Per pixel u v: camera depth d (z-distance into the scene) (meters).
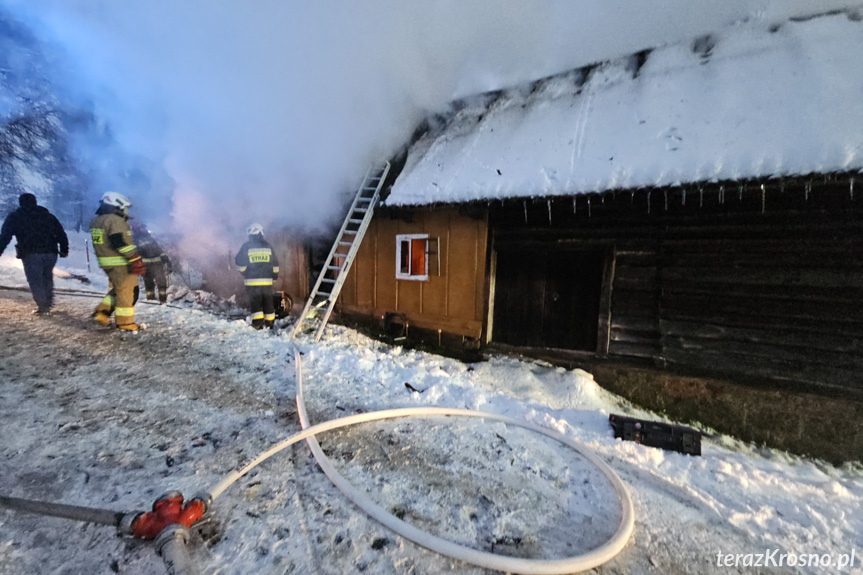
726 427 3.88
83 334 4.57
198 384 3.54
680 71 4.25
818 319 3.57
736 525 2.23
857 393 3.44
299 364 4.06
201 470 2.30
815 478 2.95
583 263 4.71
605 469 2.62
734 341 3.89
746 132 3.30
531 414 3.48
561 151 4.20
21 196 4.99
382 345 5.64
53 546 1.66
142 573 1.58
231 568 1.63
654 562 1.90
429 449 2.80
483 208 4.60
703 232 3.99
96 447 2.41
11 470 2.08
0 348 3.85
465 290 5.31
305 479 2.32
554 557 1.87
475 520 2.11
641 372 4.24
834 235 3.47
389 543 1.87
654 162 3.50
